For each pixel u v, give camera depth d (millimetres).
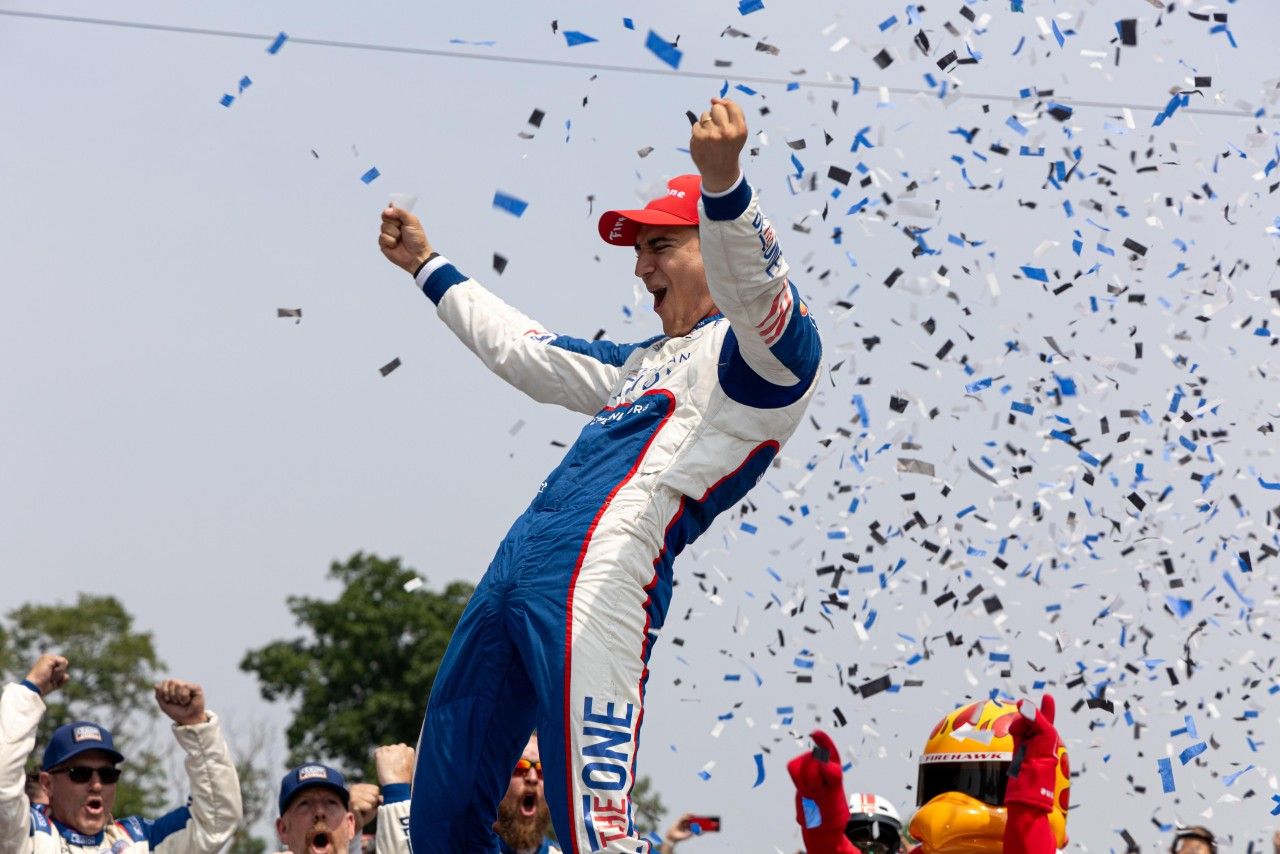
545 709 5512
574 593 5594
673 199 6238
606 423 6008
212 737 8766
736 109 5250
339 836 8867
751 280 5418
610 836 5328
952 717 6152
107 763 8867
